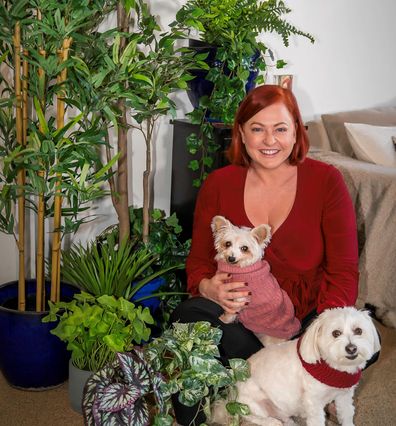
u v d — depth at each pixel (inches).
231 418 73.5
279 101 74.4
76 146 79.0
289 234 77.6
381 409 87.3
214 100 104.4
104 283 92.0
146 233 103.7
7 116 83.7
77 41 84.8
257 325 77.3
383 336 109.0
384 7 156.6
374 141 129.8
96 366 80.8
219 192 81.2
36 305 87.0
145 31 93.8
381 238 109.7
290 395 71.9
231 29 101.9
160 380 69.6
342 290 75.7
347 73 154.3
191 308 77.5
